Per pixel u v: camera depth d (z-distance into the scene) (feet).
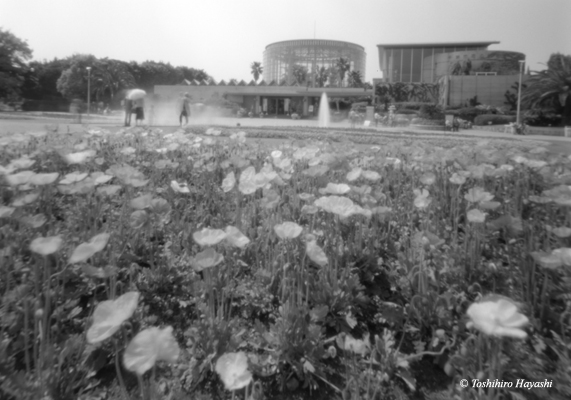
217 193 11.50
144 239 8.27
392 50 238.89
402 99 188.96
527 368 5.29
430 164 12.94
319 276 7.04
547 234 8.45
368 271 7.82
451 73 207.00
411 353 5.90
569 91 124.16
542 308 6.32
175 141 16.52
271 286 7.04
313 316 5.85
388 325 6.56
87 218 8.46
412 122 113.91
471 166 10.68
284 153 16.12
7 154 13.42
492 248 8.75
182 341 5.97
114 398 4.82
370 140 43.52
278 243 7.41
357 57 268.62
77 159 9.99
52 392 4.61
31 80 200.23
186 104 57.93
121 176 8.45
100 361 5.24
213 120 110.22
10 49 152.76
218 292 6.64
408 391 5.20
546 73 128.26
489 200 9.07
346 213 6.86
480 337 4.64
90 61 181.16
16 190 8.46
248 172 8.78
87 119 88.53
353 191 9.03
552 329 6.19
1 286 6.42
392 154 16.96
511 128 103.50
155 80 253.24
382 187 12.82
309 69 256.73
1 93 150.92
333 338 5.58
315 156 12.44
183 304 6.61
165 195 11.03
